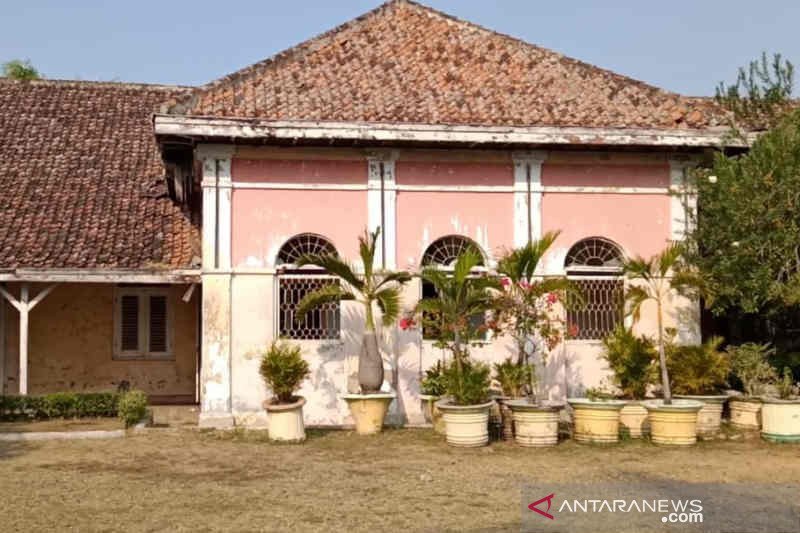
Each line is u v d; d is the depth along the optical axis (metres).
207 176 12.46
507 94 13.55
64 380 16.08
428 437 11.45
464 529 6.85
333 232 12.72
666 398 11.05
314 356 12.54
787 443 10.99
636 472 9.13
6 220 14.44
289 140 12.18
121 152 17.14
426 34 15.25
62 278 13.14
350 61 14.31
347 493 8.11
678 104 13.35
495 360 12.88
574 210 13.27
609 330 13.30
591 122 12.76
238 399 12.31
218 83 13.07
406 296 12.76
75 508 7.55
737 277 11.98
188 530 6.83
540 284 11.17
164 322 16.58
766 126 14.12
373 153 12.81
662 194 13.46
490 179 13.12
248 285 12.46
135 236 14.30
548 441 10.70
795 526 6.89
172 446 10.86
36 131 17.53
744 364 12.06
